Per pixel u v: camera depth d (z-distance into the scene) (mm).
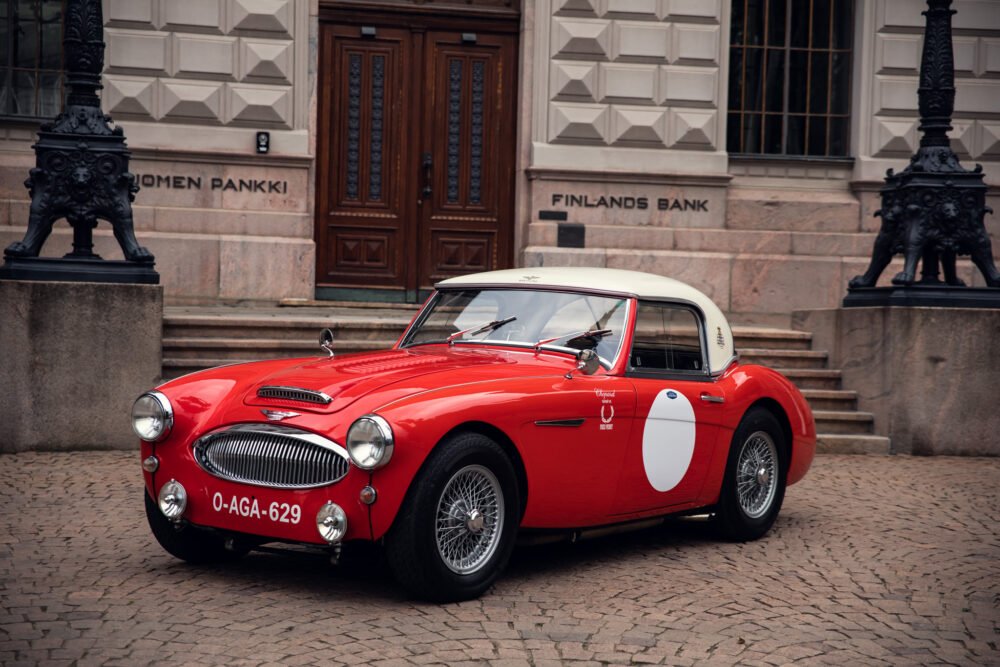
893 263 13344
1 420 8109
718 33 13102
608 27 12883
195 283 11953
